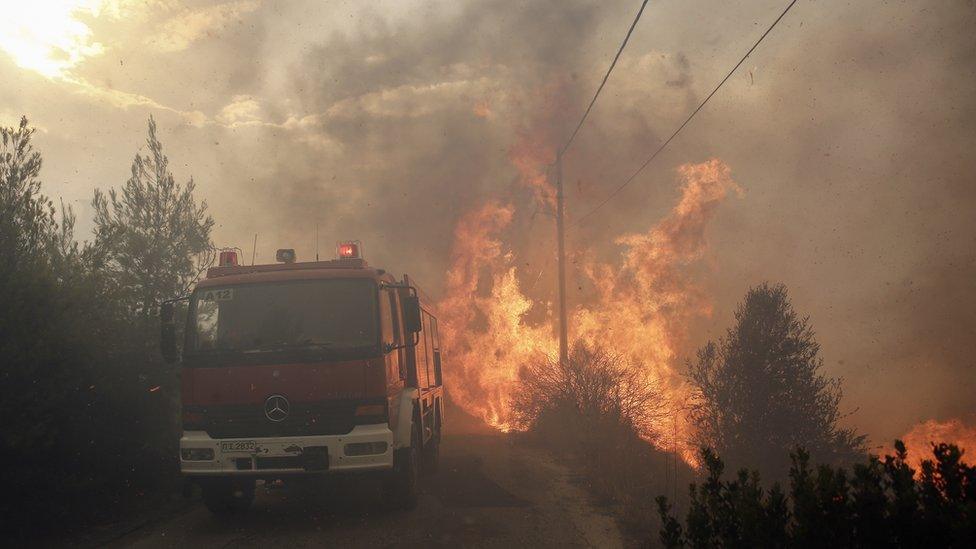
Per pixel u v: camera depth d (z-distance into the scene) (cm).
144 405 1084
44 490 868
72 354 896
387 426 904
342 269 961
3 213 884
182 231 1342
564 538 815
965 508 356
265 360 902
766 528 420
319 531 870
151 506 1041
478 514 945
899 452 419
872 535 390
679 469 1361
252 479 909
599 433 1501
